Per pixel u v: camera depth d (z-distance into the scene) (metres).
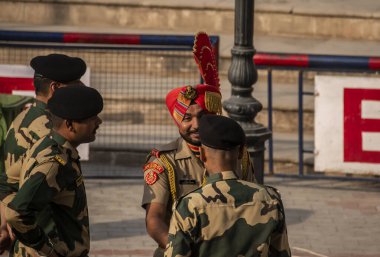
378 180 24.56
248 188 11.38
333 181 25.25
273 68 24.52
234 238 11.15
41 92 14.09
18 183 13.87
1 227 13.95
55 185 12.40
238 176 12.47
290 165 25.72
